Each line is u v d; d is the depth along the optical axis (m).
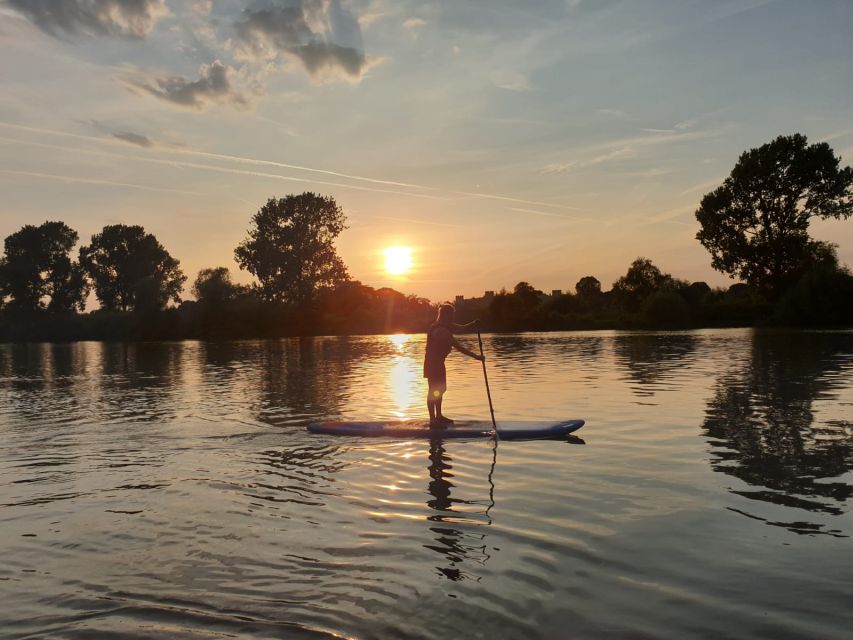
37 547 4.72
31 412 12.73
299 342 49.66
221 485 6.49
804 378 14.40
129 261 91.12
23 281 88.38
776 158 51.38
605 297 78.25
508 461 7.25
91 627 3.41
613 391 13.19
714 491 5.73
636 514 5.14
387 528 4.96
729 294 61.19
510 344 34.91
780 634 3.16
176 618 3.49
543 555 4.30
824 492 5.59
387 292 74.56
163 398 14.51
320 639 3.22
